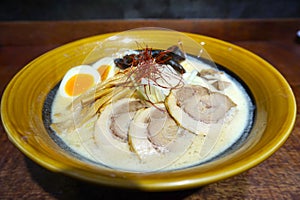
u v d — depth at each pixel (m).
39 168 0.20
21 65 0.33
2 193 0.18
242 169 0.14
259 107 0.22
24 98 0.21
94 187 0.19
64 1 0.45
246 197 0.18
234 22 0.41
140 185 0.14
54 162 0.15
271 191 0.18
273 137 0.17
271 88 0.22
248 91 0.24
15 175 0.20
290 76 0.31
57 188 0.19
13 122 0.18
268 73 0.23
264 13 0.50
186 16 0.50
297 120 0.25
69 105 0.24
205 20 0.41
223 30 0.41
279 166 0.20
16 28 0.39
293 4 0.49
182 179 0.14
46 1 0.44
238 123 0.22
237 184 0.19
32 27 0.39
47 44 0.38
